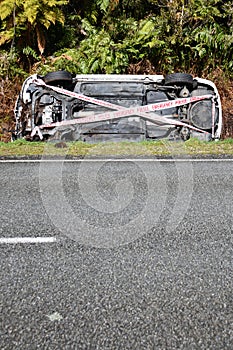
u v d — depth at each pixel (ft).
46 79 34.42
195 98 34.65
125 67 46.26
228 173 24.29
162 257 14.38
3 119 42.88
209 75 47.96
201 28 47.29
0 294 12.26
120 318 11.28
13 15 44.62
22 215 17.79
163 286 12.72
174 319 11.27
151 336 10.63
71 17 49.88
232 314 11.50
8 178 23.18
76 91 34.81
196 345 10.35
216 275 13.33
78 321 11.15
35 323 11.07
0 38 45.29
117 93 34.83
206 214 18.07
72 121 33.88
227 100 46.78
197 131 34.73
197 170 24.90
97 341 10.44
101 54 44.70
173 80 34.53
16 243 15.25
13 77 45.44
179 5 47.67
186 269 13.66
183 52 47.70
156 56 47.29
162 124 34.47
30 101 34.71
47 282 12.84
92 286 12.67
